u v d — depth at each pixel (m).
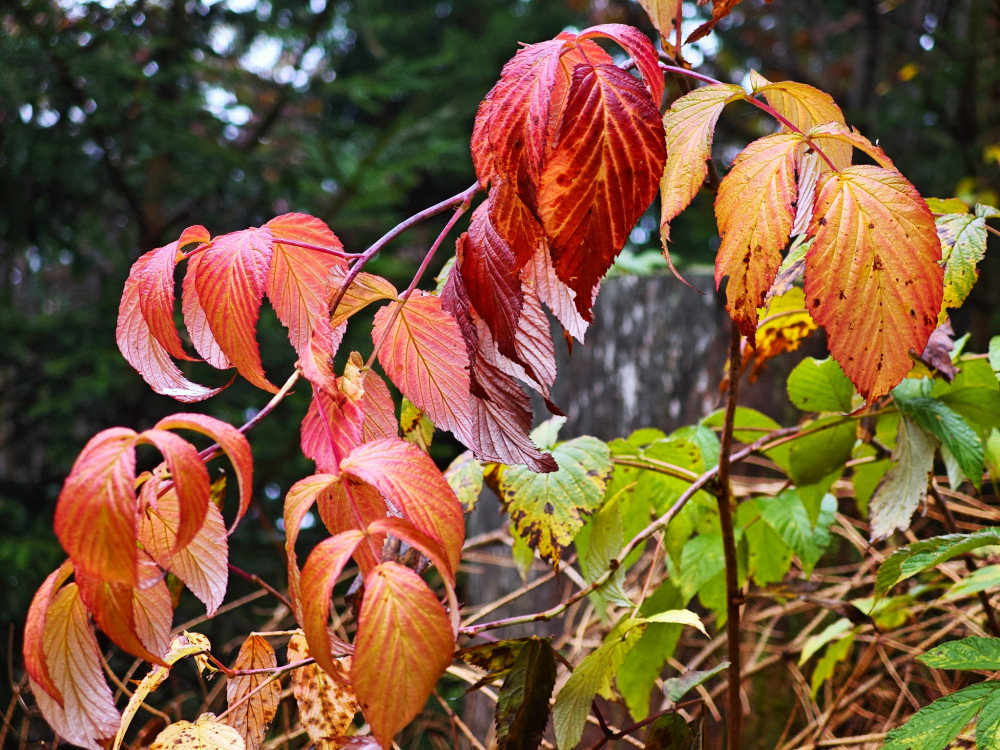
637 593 1.16
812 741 1.00
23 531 2.96
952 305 0.72
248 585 2.60
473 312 0.64
